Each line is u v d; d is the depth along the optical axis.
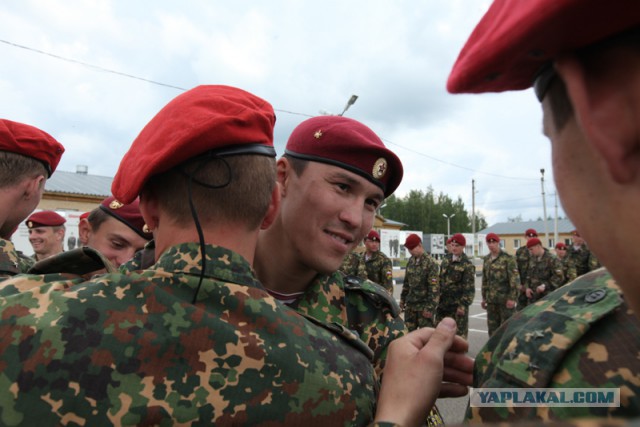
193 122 0.82
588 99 0.40
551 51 0.42
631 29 0.38
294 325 0.85
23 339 0.69
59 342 0.69
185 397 0.69
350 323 1.52
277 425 0.74
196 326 0.74
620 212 0.41
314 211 1.40
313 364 0.81
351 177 1.38
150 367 0.70
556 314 0.81
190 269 0.82
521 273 10.35
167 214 0.88
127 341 0.71
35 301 0.75
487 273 8.55
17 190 1.78
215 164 0.83
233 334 0.76
